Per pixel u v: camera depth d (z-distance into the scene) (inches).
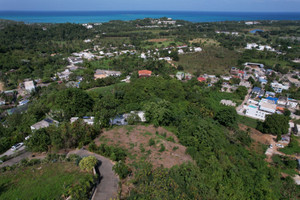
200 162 1480.1
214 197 1181.1
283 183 1664.6
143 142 1692.9
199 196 1133.1
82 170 1261.1
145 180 1182.3
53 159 1359.5
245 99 3644.2
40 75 4429.1
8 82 4057.6
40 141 1524.4
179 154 1553.9
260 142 2364.7
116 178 1219.2
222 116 2522.1
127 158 1466.5
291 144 2277.3
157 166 1384.1
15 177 1208.8
